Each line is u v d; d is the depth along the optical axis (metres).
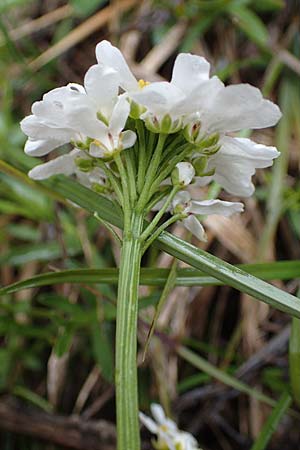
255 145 0.16
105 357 0.24
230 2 0.28
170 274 0.17
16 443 0.27
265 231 0.26
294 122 0.28
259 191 0.27
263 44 0.28
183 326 0.26
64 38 0.31
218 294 0.28
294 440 0.26
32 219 0.29
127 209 0.15
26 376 0.28
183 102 0.15
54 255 0.26
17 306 0.24
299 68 0.28
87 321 0.23
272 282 0.26
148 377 0.26
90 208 0.19
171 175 0.16
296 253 0.28
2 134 0.26
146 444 0.25
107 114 0.16
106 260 0.27
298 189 0.27
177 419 0.25
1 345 0.28
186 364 0.27
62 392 0.27
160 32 0.30
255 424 0.26
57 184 0.19
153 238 0.15
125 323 0.15
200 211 0.16
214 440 0.27
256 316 0.26
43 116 0.16
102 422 0.25
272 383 0.25
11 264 0.28
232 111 0.15
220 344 0.28
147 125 0.15
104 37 0.31
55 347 0.24
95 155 0.16
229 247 0.27
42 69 0.31
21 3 0.30
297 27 0.30
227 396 0.25
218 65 0.30
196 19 0.30
